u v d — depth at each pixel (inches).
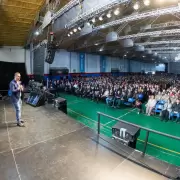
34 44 745.6
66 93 705.6
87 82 726.5
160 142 257.4
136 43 663.1
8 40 575.2
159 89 552.1
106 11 343.9
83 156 152.8
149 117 386.0
